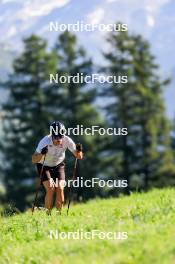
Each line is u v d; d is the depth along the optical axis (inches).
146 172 6963.6
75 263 1043.3
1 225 1772.9
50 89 7421.3
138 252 995.9
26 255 1267.2
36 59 7514.8
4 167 7214.6
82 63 7342.5
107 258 1010.7
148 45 7244.1
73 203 2901.1
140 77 7214.6
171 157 6953.7
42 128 7327.8
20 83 7514.8
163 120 7096.5
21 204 7047.2
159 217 1407.5
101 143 6993.1
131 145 6998.0
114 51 7209.6
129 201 2263.8
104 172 6894.7
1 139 7327.8
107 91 7180.1
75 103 7224.4
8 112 7445.9
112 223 1444.4
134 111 7047.2
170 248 972.6
